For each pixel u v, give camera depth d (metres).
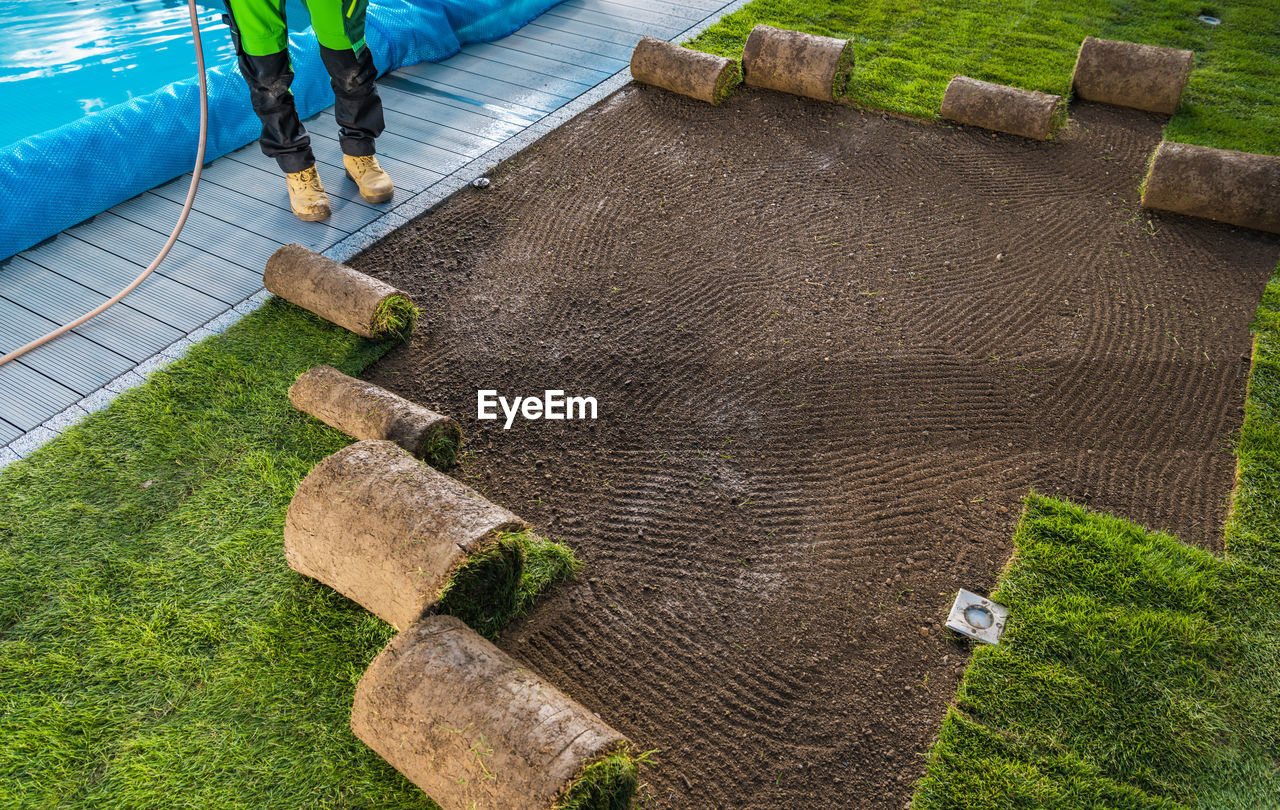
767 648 2.96
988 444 3.71
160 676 2.78
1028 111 5.81
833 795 2.56
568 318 4.39
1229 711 2.72
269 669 2.80
